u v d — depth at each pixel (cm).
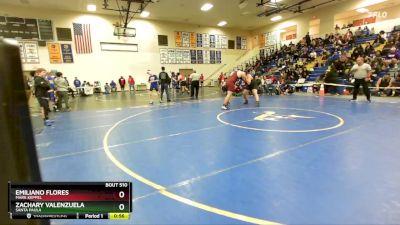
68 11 1839
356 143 414
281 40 2589
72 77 1894
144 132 548
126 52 2097
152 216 225
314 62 1708
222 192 265
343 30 2005
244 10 1933
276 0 1689
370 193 251
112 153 409
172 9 1861
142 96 1554
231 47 2672
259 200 246
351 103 888
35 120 730
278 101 1023
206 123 619
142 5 1698
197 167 337
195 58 2442
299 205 235
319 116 657
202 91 1808
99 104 1141
